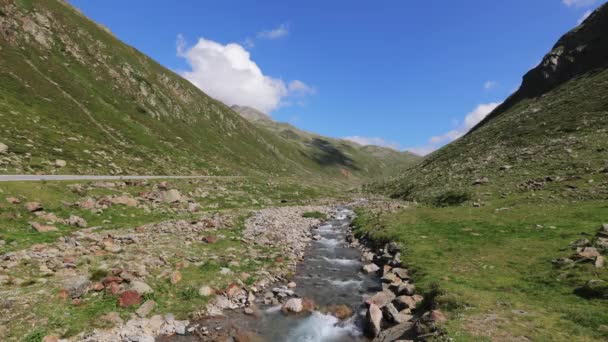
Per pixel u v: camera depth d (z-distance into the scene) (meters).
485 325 14.65
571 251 23.14
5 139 51.12
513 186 49.28
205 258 26.53
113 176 56.72
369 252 34.97
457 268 23.81
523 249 25.72
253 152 185.88
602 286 16.83
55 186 38.28
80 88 99.00
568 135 64.38
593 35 117.19
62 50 109.00
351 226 50.03
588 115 69.62
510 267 22.75
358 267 30.58
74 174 50.66
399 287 22.42
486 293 18.52
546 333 13.69
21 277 18.62
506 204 42.06
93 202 38.00
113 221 36.03
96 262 22.06
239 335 17.47
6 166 42.62
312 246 38.72
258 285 24.20
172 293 20.36
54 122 71.06
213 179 83.12
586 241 23.58
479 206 44.56
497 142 84.06
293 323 19.25
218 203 58.62
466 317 15.53
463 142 111.12
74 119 79.81
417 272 24.22
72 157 57.66
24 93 75.06
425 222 40.03
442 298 18.00
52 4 120.94
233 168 121.62
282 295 23.00
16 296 16.50
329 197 97.44
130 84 128.75
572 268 20.31
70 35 117.56
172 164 87.19
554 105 91.50
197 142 133.50
